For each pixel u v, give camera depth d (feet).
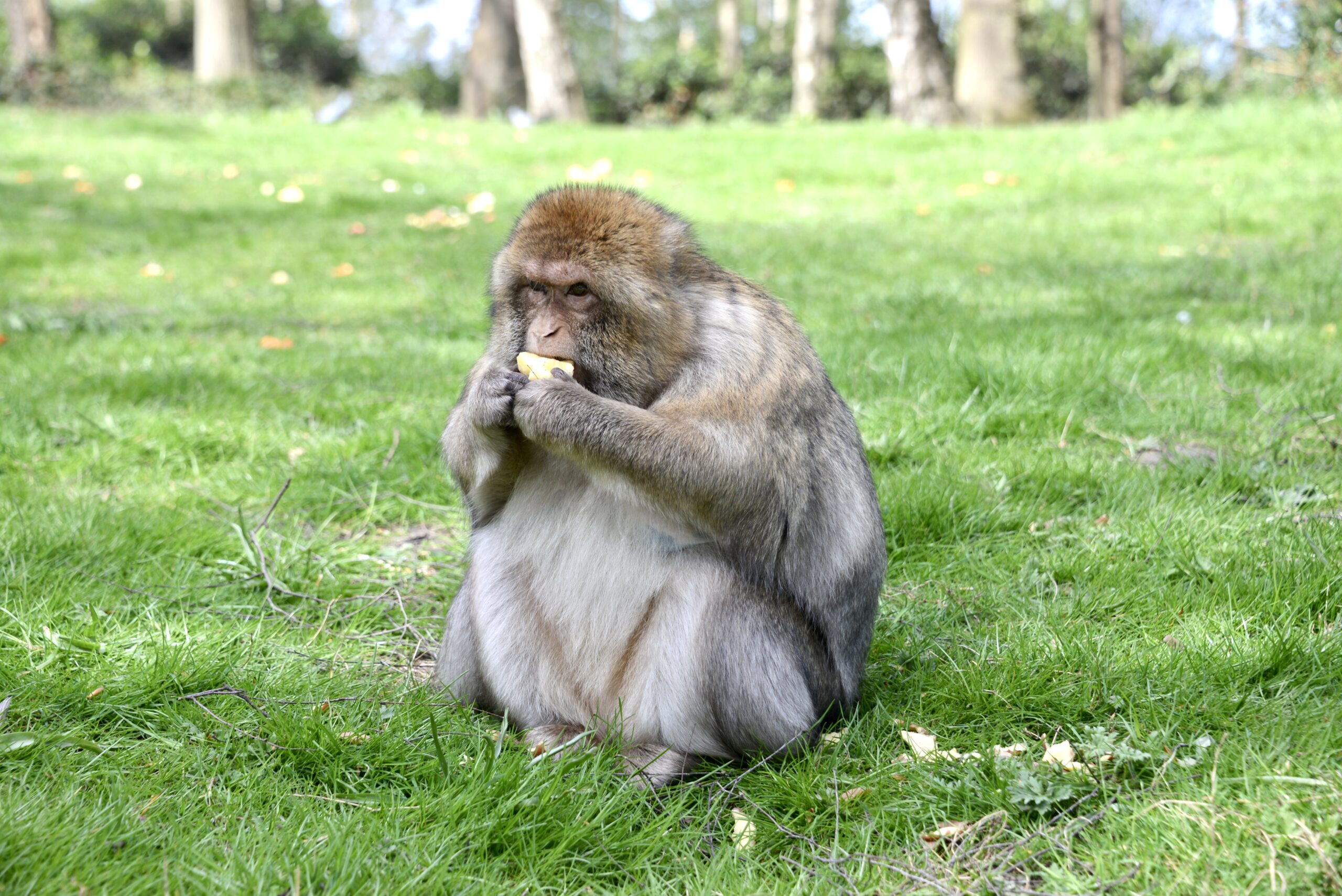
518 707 14.17
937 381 27.45
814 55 135.85
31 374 29.63
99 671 14.99
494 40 133.28
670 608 13.11
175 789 12.71
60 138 85.71
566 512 13.65
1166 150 69.36
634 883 11.60
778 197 65.62
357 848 11.31
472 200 59.21
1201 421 24.94
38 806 11.66
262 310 40.16
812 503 13.65
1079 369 27.89
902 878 11.39
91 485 22.98
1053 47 154.30
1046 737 14.06
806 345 14.14
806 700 13.47
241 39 143.84
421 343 34.83
